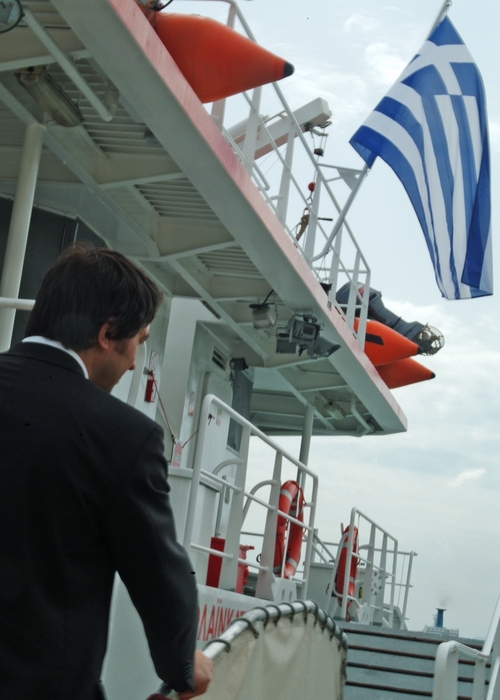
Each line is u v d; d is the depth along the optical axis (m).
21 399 1.59
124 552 1.58
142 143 7.01
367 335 13.35
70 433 1.56
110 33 5.21
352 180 9.53
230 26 6.71
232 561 6.05
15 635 1.46
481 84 9.68
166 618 1.60
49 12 5.49
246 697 3.24
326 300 10.11
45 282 1.75
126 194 7.90
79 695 1.51
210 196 7.41
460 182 9.54
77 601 1.53
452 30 9.62
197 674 1.87
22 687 1.45
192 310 11.40
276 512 6.91
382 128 9.28
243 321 10.80
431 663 7.18
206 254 9.27
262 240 8.19
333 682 4.14
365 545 11.61
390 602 13.16
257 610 3.33
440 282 9.45
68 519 1.53
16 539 1.50
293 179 8.88
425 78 9.52
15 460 1.53
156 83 5.71
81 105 6.56
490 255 9.59
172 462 10.53
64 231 7.99
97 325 1.70
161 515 1.61
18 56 5.63
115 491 1.57
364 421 15.40
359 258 11.68
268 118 12.05
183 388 11.05
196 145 6.52
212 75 6.47
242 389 13.09
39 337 1.71
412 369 14.62
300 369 13.42
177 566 1.61
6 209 7.77
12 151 7.55
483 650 5.36
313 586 12.19
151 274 9.77
